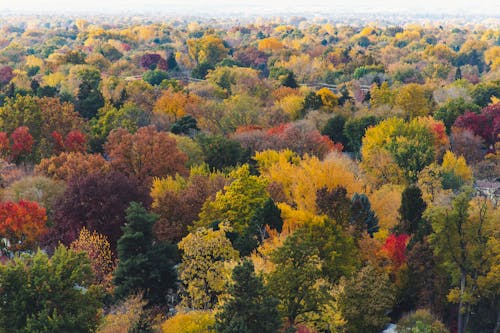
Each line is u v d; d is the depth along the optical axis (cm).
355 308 5156
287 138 10694
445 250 5728
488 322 5878
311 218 6150
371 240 6297
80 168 8775
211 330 4478
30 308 4297
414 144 9381
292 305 4891
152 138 9400
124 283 5372
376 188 9088
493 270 5491
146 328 4778
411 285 5869
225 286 4803
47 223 7744
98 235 6425
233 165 9906
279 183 7906
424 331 4703
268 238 6059
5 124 10706
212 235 5678
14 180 8675
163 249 5594
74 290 4456
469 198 6500
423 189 8256
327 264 5672
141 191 7519
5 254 6831
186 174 9356
